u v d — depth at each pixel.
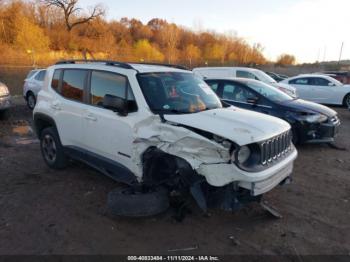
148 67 4.70
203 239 3.72
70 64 5.48
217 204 3.73
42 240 3.64
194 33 65.19
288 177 4.37
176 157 3.82
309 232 3.93
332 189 5.27
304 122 7.29
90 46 45.97
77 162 6.15
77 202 4.57
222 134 3.53
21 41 38.03
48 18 50.59
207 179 3.57
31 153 6.93
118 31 58.25
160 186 4.05
